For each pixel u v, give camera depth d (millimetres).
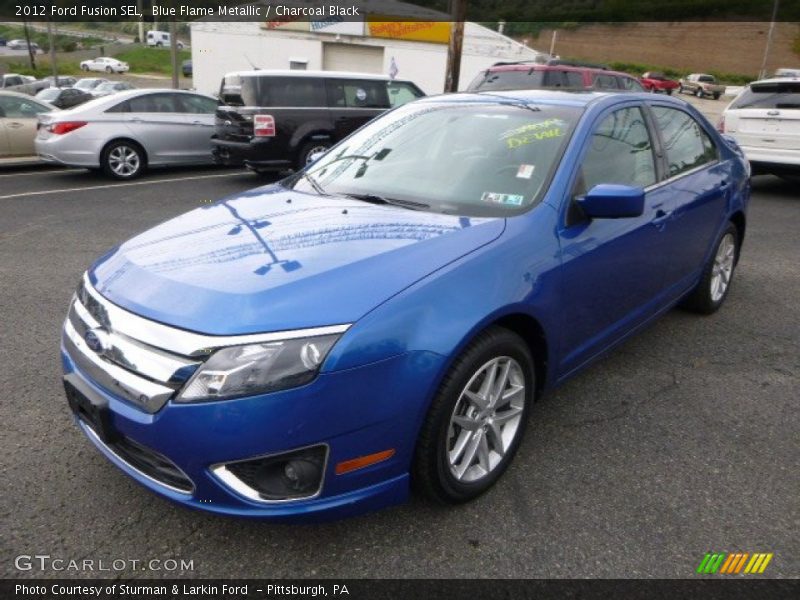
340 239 2629
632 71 64250
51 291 5133
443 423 2406
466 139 3428
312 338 2137
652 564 2408
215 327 2145
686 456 3090
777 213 8609
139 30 78312
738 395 3689
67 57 64375
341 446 2182
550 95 3648
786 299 5305
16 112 11734
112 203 8719
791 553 2479
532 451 3092
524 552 2449
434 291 2365
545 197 2961
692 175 4121
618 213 2873
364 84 10906
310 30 29594
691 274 4352
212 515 2355
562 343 2992
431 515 2629
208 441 2107
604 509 2695
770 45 61500
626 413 3463
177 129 11164
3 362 3850
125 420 2229
